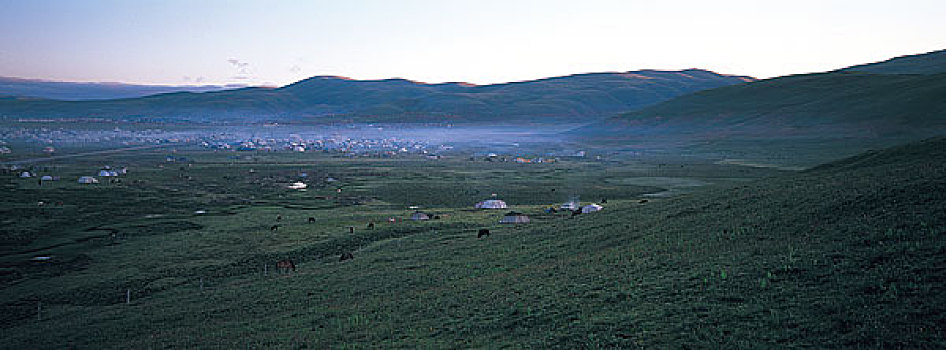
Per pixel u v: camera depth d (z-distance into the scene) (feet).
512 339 64.75
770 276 70.08
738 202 140.56
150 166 547.90
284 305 104.94
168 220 257.14
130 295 135.85
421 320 79.87
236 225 242.58
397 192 380.58
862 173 151.23
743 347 51.19
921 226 78.18
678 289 72.59
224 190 384.88
